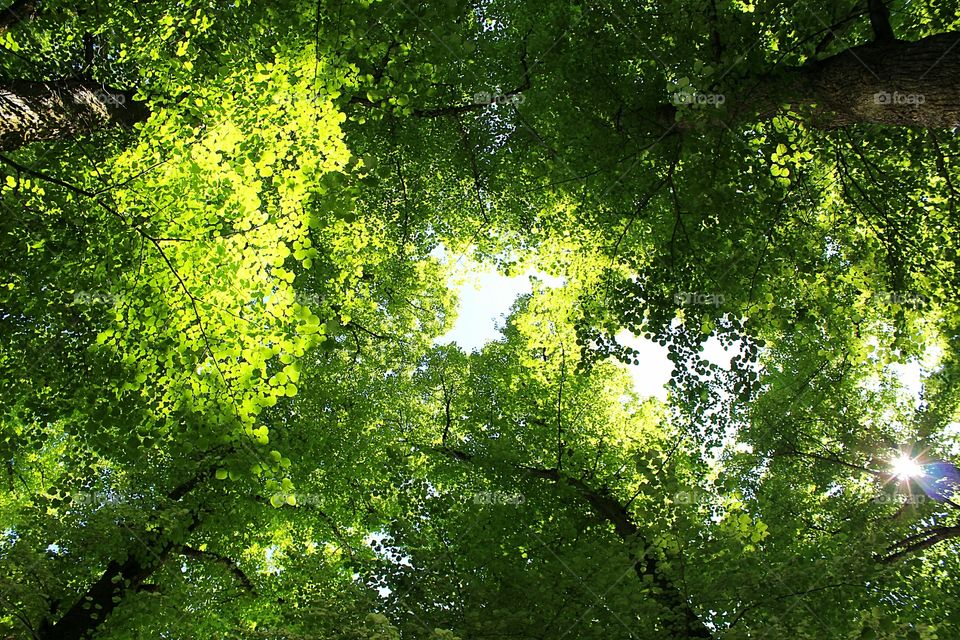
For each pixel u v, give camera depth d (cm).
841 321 1047
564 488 1033
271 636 600
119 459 618
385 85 668
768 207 848
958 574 988
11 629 817
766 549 803
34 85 679
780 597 671
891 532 834
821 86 678
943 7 801
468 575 777
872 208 951
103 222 587
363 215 1233
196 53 659
